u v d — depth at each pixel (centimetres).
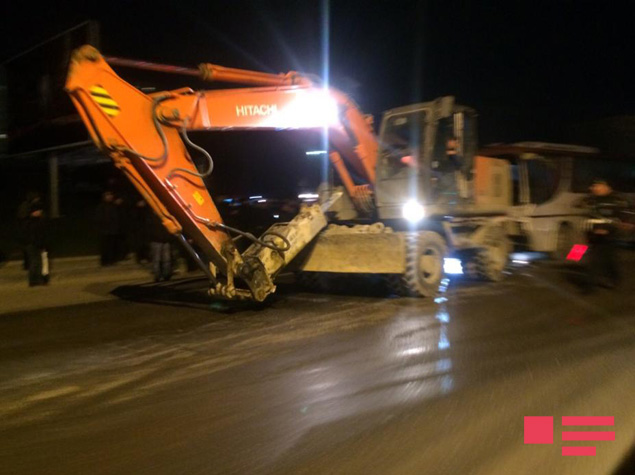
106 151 863
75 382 668
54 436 524
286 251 1015
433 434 512
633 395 602
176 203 905
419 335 841
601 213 1209
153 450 492
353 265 1111
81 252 1859
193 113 938
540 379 650
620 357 732
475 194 1255
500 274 1327
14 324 968
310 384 644
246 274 955
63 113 1420
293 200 2095
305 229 1046
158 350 789
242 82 1029
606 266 1202
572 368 689
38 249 1362
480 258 1298
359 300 1108
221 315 1002
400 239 1074
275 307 1055
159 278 1423
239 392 624
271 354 759
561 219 1694
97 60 853
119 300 1178
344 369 693
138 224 1688
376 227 1136
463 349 770
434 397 599
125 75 1227
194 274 1563
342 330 876
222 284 988
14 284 1384
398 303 1068
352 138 1149
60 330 918
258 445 498
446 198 1185
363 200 1242
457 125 1203
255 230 1870
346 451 483
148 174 889
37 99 1505
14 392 638
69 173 2662
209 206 945
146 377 680
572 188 1764
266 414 564
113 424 548
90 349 802
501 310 1004
